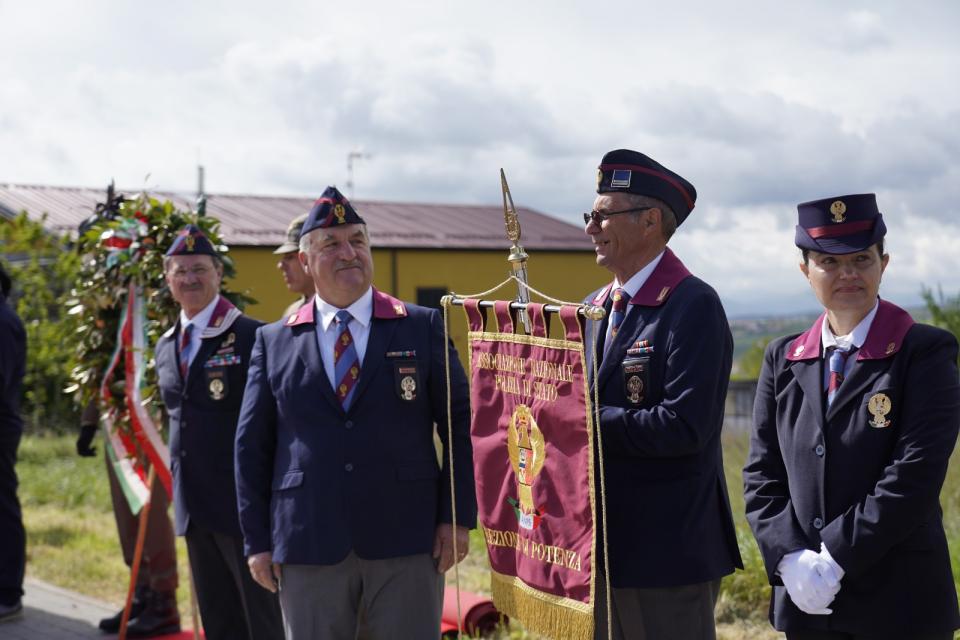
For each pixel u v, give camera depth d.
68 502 10.05
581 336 3.30
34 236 15.66
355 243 4.00
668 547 3.37
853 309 3.28
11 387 6.58
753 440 3.59
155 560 6.08
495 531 3.76
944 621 3.16
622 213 3.55
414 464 3.90
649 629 3.43
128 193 7.21
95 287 6.36
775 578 3.33
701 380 3.31
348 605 3.85
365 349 3.97
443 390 4.02
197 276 5.11
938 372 3.14
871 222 3.25
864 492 3.20
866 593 3.18
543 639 5.44
